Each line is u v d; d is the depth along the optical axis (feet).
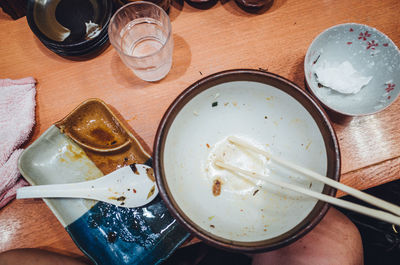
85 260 1.18
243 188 1.12
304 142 1.07
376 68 1.18
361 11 1.27
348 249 1.33
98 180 1.16
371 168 1.13
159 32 1.29
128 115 1.23
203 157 1.16
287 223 0.96
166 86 1.25
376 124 1.16
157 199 1.18
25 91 1.23
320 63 1.24
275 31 1.27
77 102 1.26
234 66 1.25
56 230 1.17
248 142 1.17
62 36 1.23
